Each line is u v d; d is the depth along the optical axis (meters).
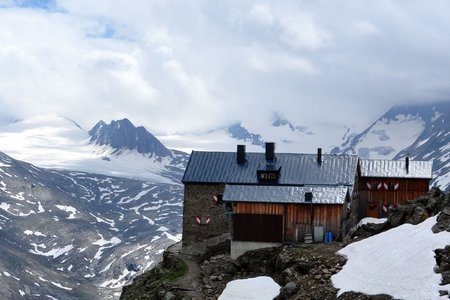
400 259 42.72
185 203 72.06
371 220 69.88
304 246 55.28
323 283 44.88
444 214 46.62
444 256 39.03
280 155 74.25
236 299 48.16
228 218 70.56
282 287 47.53
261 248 60.66
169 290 54.78
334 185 69.44
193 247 70.69
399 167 76.31
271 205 61.34
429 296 35.97
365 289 40.88
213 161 74.31
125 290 64.38
